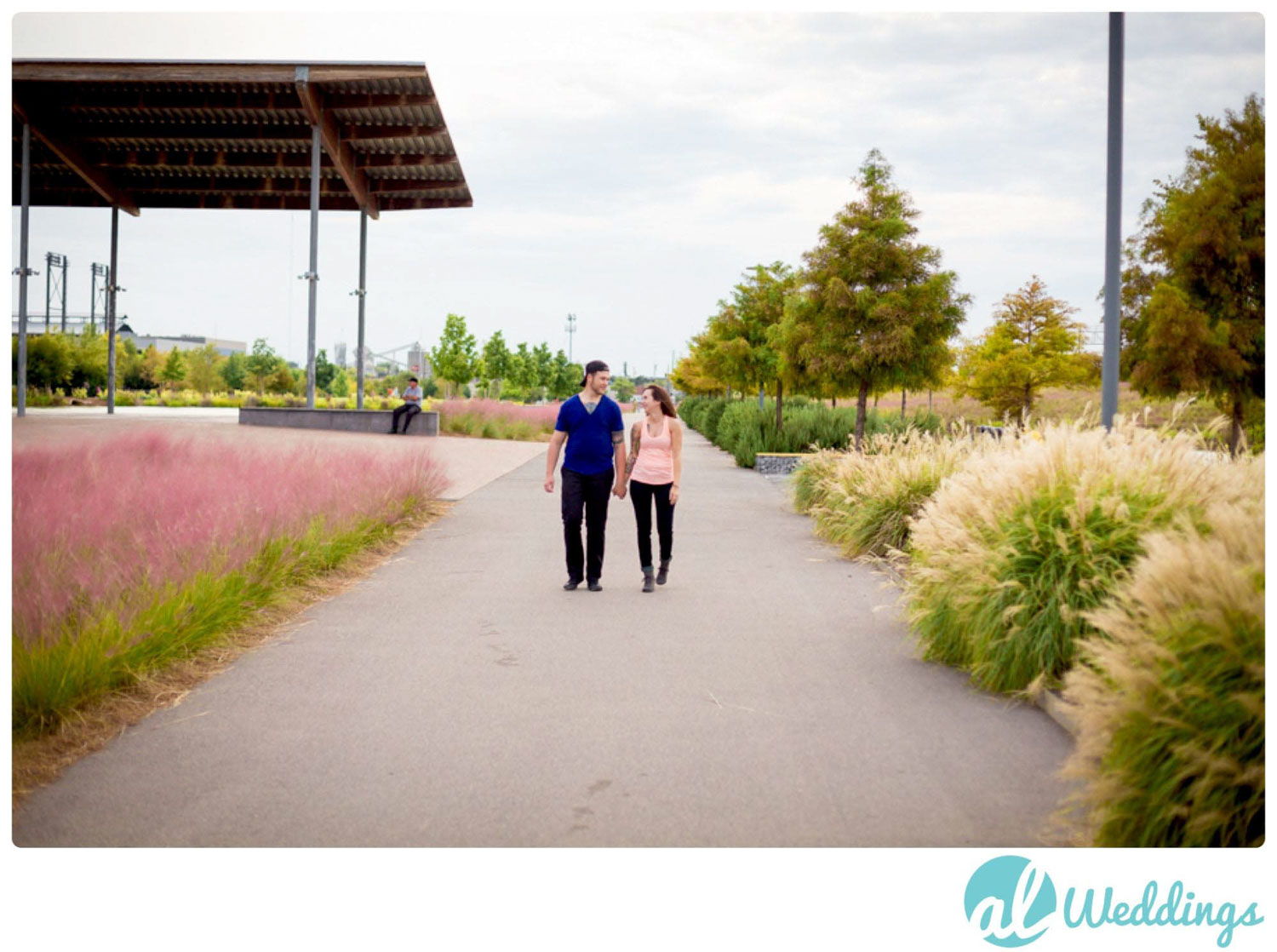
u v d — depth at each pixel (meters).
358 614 7.04
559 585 8.23
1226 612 3.17
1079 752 3.42
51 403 47.47
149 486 8.16
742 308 27.95
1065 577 5.00
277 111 28.48
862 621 6.91
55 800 3.75
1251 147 11.12
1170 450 5.70
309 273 27.94
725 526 12.03
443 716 4.76
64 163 34.03
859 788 3.90
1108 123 8.08
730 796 3.81
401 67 26.00
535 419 36.50
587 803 3.75
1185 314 10.93
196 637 5.68
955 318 16.69
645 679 5.43
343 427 28.30
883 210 17.12
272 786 3.90
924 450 10.87
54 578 5.30
